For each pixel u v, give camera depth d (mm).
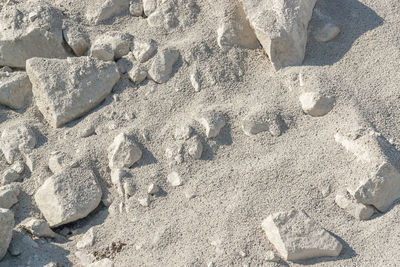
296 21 1780
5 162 1719
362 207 1573
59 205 1618
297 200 1594
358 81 1746
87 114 1796
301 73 1759
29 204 1663
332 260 1516
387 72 1756
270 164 1647
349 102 1697
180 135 1707
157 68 1808
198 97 1778
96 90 1790
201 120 1717
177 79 1802
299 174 1626
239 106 1743
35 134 1759
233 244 1538
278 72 1794
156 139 1720
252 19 1806
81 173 1672
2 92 1820
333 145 1649
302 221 1540
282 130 1708
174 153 1690
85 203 1633
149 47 1833
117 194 1668
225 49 1837
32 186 1681
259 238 1550
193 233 1572
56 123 1770
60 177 1649
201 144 1699
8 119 1818
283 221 1538
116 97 1797
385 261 1495
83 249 1588
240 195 1610
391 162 1591
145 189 1657
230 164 1677
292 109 1729
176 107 1768
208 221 1585
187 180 1662
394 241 1523
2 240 1531
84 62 1801
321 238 1524
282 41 1771
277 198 1601
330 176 1613
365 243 1534
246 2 1825
